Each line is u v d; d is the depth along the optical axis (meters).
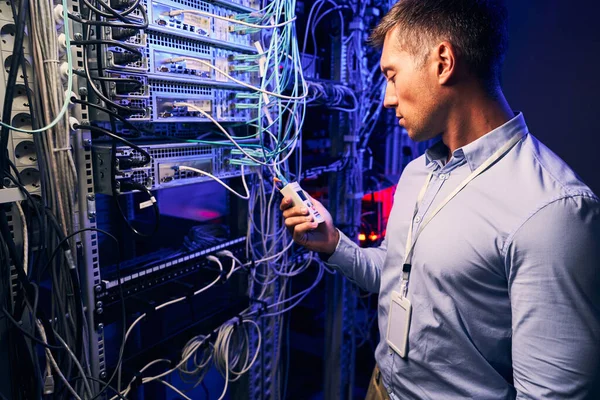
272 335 1.66
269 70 1.42
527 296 0.79
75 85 0.93
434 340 0.97
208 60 1.23
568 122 2.11
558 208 0.78
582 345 0.75
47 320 0.90
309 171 1.82
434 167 1.11
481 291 0.90
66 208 0.93
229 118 1.33
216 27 1.22
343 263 1.32
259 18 1.33
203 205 1.77
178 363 1.30
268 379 1.68
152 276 1.20
